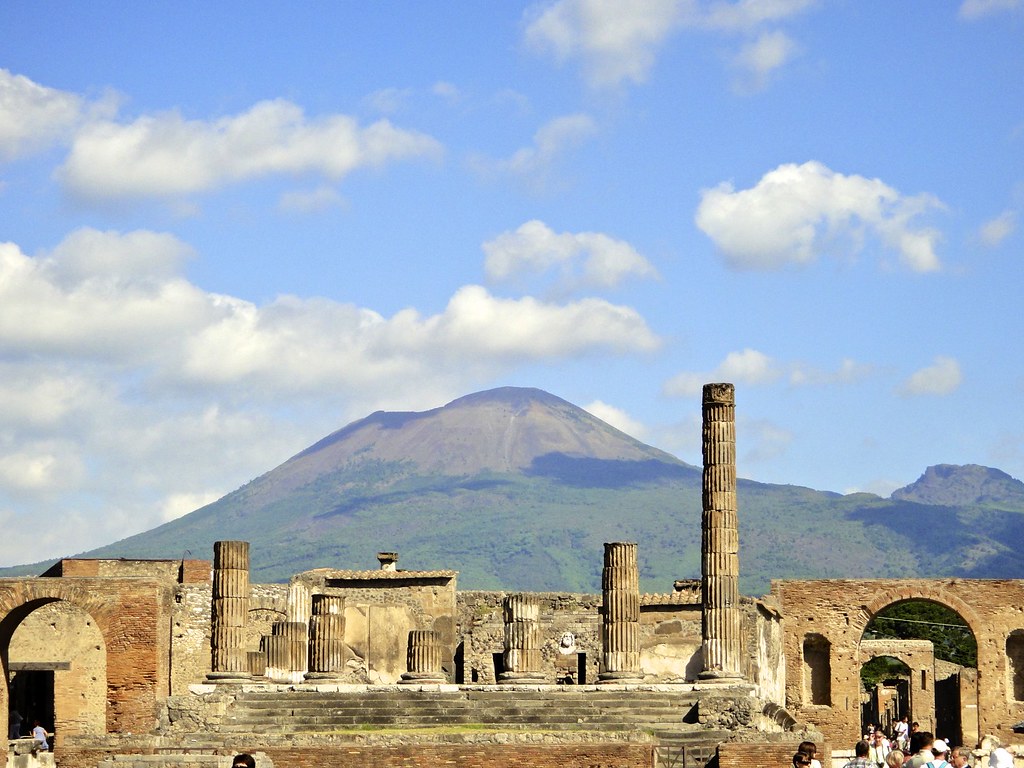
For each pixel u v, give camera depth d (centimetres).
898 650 11850
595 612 9919
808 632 9850
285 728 7000
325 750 6400
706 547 7612
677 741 6681
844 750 9725
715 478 7638
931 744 5125
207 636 9212
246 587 7812
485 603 10050
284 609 9806
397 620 9788
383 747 6394
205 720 7025
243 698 7231
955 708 10975
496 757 6394
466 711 7131
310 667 8006
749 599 8994
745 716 6962
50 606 9162
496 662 9912
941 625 14500
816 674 10056
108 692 8369
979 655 9794
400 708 7156
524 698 7244
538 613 7906
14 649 9119
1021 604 9812
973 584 9838
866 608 9825
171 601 8950
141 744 6569
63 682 9131
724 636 7544
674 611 9300
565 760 6391
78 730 9100
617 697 7219
